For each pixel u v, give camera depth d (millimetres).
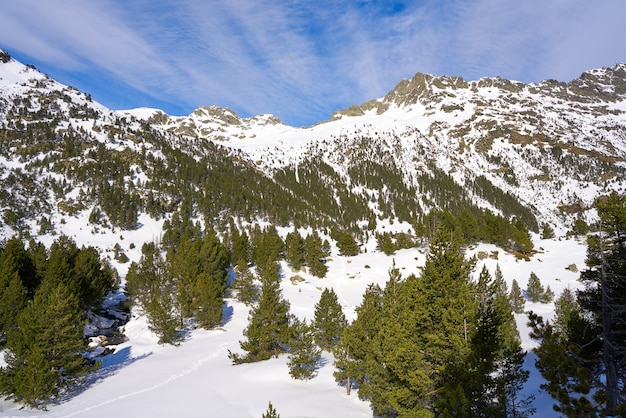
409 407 22891
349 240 122312
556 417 21156
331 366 40781
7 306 38406
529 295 75562
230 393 32719
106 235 122875
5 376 29391
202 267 67562
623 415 9953
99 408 29109
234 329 58500
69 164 152250
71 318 34219
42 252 59750
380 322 31266
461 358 20344
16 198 125062
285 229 157500
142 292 65000
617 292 17984
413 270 100188
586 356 17438
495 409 17391
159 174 165375
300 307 69938
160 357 44844
